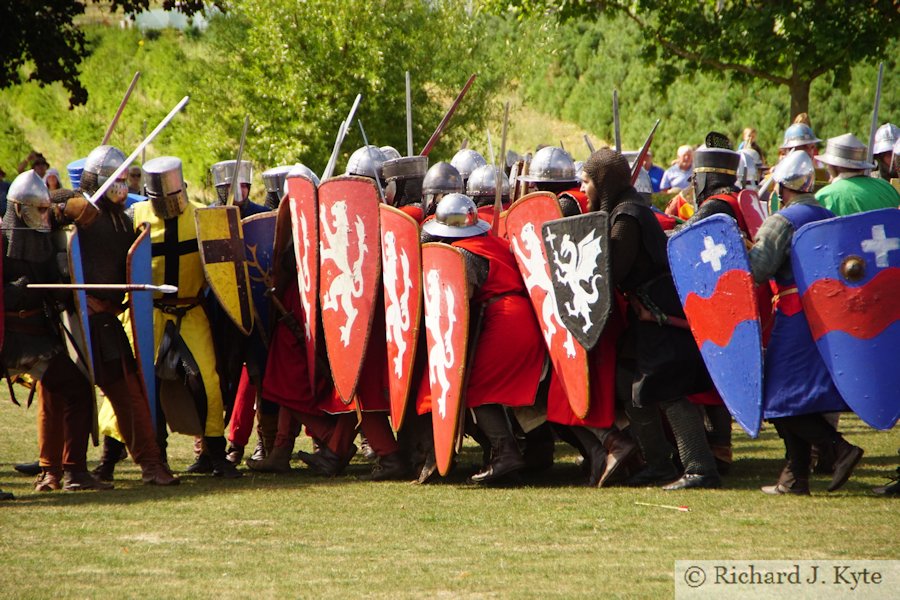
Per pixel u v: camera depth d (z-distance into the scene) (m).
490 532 13.77
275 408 20.58
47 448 17.52
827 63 41.28
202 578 11.76
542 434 18.75
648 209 16.28
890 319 14.37
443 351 17.11
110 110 69.88
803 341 14.92
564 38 80.94
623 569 11.75
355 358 18.14
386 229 17.89
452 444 16.94
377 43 53.75
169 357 18.77
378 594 11.02
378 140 54.81
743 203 18.47
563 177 17.73
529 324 17.12
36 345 16.66
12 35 38.03
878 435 21.41
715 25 44.22
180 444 23.69
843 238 14.44
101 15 80.94
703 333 15.60
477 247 17.22
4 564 12.44
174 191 18.67
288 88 53.34
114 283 17.64
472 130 57.81
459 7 56.16
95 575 11.93
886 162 22.27
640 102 72.31
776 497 15.36
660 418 16.81
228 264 18.91
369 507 15.65
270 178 22.42
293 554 12.80
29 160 36.22
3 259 16.42
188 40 76.44
